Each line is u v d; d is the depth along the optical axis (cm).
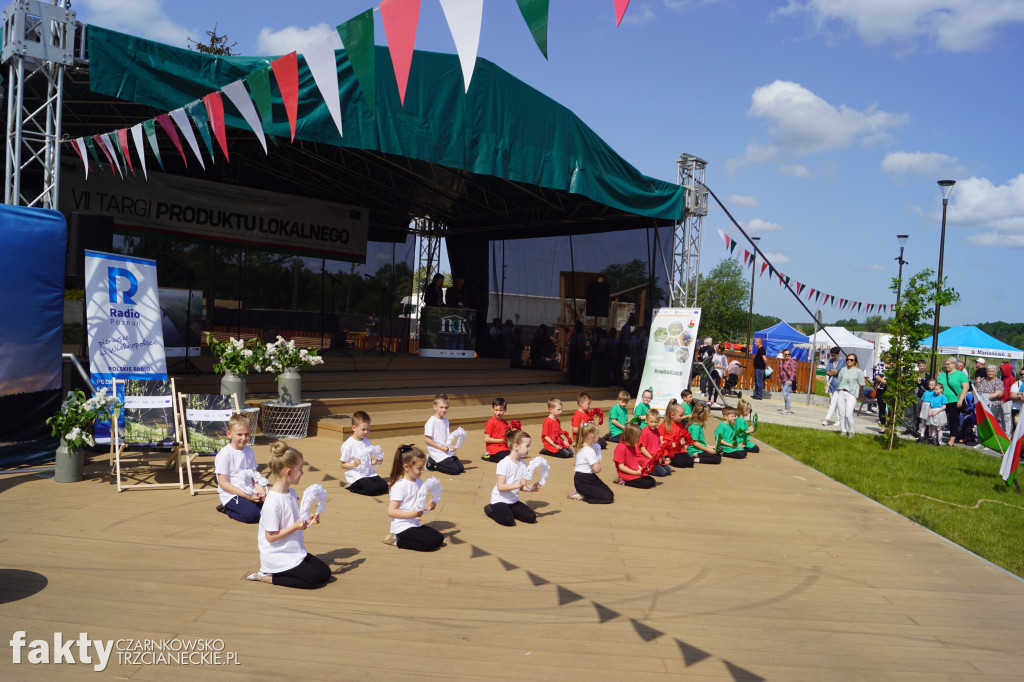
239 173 1650
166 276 1524
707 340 1873
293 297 1719
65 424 687
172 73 793
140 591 437
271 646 373
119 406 701
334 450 914
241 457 621
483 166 1055
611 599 470
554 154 1159
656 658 385
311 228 1702
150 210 1455
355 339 1806
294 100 540
